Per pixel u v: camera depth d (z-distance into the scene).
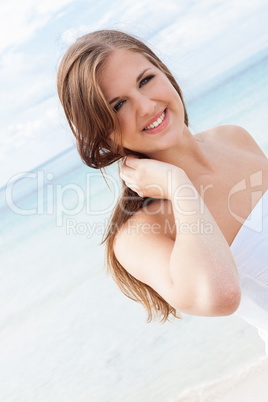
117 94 2.04
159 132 2.13
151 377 6.66
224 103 25.42
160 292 1.92
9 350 10.38
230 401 5.28
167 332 7.37
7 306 13.12
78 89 2.06
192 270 1.75
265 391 5.25
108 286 11.02
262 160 2.58
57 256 14.82
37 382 8.59
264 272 2.24
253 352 6.04
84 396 7.32
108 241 2.31
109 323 8.92
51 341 9.72
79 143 2.23
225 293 1.70
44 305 11.50
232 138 2.64
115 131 2.09
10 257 17.58
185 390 5.82
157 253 2.00
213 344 6.54
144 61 2.09
